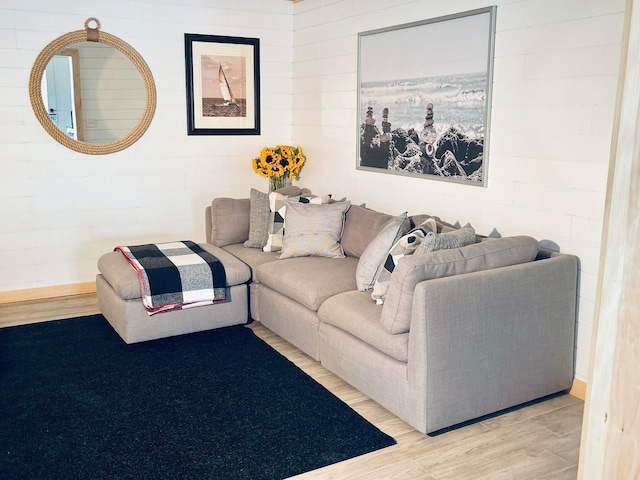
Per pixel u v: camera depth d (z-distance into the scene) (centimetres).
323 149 542
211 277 409
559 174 328
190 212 558
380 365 304
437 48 400
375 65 461
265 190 590
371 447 280
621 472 129
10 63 469
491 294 290
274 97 577
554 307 313
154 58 520
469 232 337
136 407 317
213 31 540
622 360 127
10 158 480
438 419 285
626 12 122
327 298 364
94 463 266
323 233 431
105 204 520
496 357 297
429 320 274
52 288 509
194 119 544
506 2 348
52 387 340
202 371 362
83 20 489
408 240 330
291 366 371
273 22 564
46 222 500
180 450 277
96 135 507
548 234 338
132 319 391
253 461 268
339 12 500
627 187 123
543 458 271
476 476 258
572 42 313
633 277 124
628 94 122
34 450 276
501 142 360
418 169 428
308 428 297
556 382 325
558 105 324
